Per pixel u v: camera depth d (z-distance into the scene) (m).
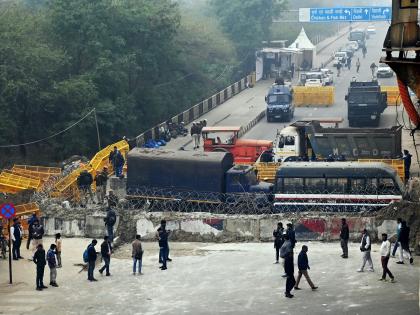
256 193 76.31
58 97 119.75
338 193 74.62
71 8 130.50
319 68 196.88
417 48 42.25
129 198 79.06
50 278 59.69
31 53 117.62
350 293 55.78
